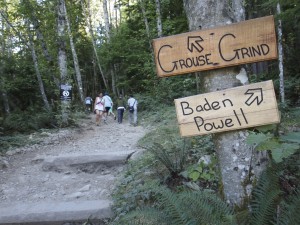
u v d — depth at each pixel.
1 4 16.45
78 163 6.77
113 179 5.94
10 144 9.27
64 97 13.22
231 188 2.78
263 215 2.57
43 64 17.20
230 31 2.62
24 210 4.81
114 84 28.44
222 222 2.58
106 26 28.98
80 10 29.69
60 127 12.86
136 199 4.42
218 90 2.72
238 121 2.62
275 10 10.81
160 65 2.78
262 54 2.57
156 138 7.77
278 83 11.70
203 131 2.69
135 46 23.48
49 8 15.08
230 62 2.63
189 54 2.71
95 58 35.72
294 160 3.59
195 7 2.85
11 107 17.92
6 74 18.44
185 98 2.72
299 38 13.17
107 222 4.26
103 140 9.98
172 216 2.77
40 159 7.54
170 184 4.55
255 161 2.74
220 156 2.83
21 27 16.44
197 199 2.84
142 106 17.17
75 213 4.54
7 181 6.37
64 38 14.00
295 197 2.61
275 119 2.54
